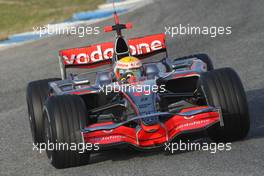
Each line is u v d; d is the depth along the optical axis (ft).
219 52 181.98
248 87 138.31
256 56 168.76
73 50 121.49
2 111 149.69
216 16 238.89
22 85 179.93
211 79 94.43
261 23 213.66
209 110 90.99
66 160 90.99
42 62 212.43
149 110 93.81
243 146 91.71
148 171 85.61
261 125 103.81
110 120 104.42
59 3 362.33
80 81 108.06
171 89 111.24
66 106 91.56
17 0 370.32
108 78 108.17
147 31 236.84
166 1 291.99
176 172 83.35
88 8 330.95
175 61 114.21
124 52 108.17
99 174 87.45
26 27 304.30
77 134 89.81
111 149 100.53
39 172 93.81
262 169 80.02
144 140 90.48
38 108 109.70
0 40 281.74
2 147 113.80
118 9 312.09
